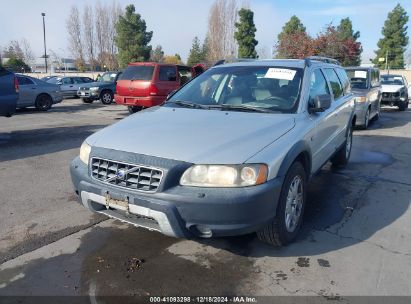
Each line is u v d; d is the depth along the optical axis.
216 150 3.17
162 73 12.34
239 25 35.16
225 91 4.50
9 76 8.14
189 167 3.09
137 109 13.71
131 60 44.62
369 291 3.06
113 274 3.27
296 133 3.70
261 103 4.22
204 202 2.99
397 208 4.75
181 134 3.43
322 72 5.20
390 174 6.23
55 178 5.87
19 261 3.46
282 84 4.40
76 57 54.44
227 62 5.30
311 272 3.31
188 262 3.46
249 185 3.08
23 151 7.69
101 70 53.91
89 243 3.80
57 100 16.30
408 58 51.00
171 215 3.03
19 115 13.96
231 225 3.05
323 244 3.80
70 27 53.50
